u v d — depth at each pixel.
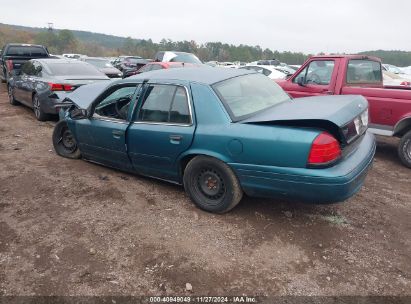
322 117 3.28
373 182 5.16
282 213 4.02
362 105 3.95
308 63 6.83
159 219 3.91
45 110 8.23
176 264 3.17
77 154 5.75
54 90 7.93
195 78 4.11
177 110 4.03
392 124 5.84
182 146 3.95
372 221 3.92
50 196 4.46
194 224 3.80
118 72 11.97
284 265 3.17
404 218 4.03
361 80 6.80
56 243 3.49
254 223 3.82
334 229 3.73
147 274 3.06
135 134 4.34
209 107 3.82
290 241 3.51
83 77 8.48
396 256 3.31
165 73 4.46
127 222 3.85
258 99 4.16
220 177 3.82
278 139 3.36
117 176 5.07
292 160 3.32
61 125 5.77
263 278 3.01
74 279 3.00
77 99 5.42
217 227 3.74
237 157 3.60
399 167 5.90
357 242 3.51
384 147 7.12
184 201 4.31
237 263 3.19
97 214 4.02
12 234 3.64
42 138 7.14
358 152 3.75
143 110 4.35
